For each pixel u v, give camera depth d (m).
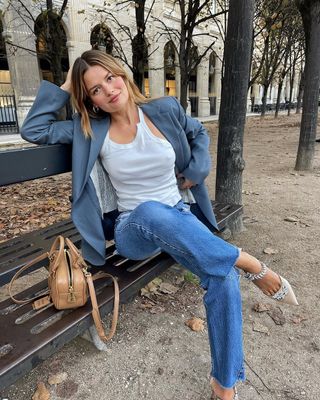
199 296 2.59
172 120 2.03
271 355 2.01
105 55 1.82
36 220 4.18
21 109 13.95
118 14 15.86
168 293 2.61
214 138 12.66
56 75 7.26
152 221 1.64
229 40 3.20
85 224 1.93
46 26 7.25
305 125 6.27
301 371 1.90
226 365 1.56
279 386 1.81
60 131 1.90
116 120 1.90
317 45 5.70
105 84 1.77
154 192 1.99
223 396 1.60
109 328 2.23
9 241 2.34
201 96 24.34
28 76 13.95
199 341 2.13
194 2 8.28
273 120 21.92
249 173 6.52
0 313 1.62
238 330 1.57
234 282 1.56
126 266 2.02
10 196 5.29
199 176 2.16
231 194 3.58
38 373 1.89
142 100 1.99
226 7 12.07
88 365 1.95
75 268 1.61
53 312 1.62
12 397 1.75
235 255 1.55
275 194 5.03
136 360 1.98
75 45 14.95
